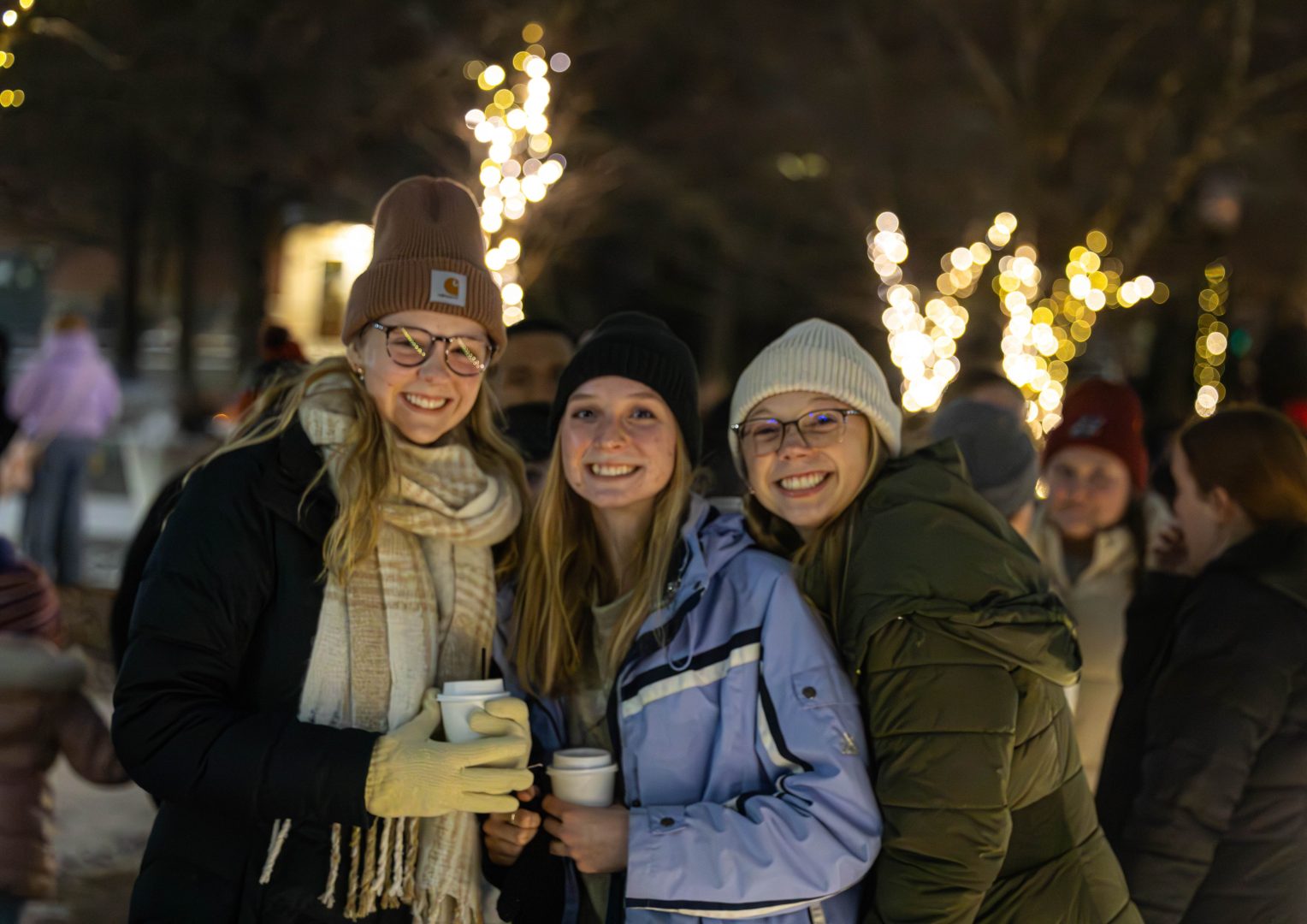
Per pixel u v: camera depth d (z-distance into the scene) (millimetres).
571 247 17078
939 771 2023
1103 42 16203
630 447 2275
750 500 2574
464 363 2232
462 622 2242
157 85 11852
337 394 2201
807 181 18672
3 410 8570
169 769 1957
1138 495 3822
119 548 10664
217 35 12250
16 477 8547
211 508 2068
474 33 13062
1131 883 2582
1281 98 16188
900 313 9680
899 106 17531
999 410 3332
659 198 17688
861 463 2336
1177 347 14102
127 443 12477
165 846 2076
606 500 2299
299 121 12758
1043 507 4051
